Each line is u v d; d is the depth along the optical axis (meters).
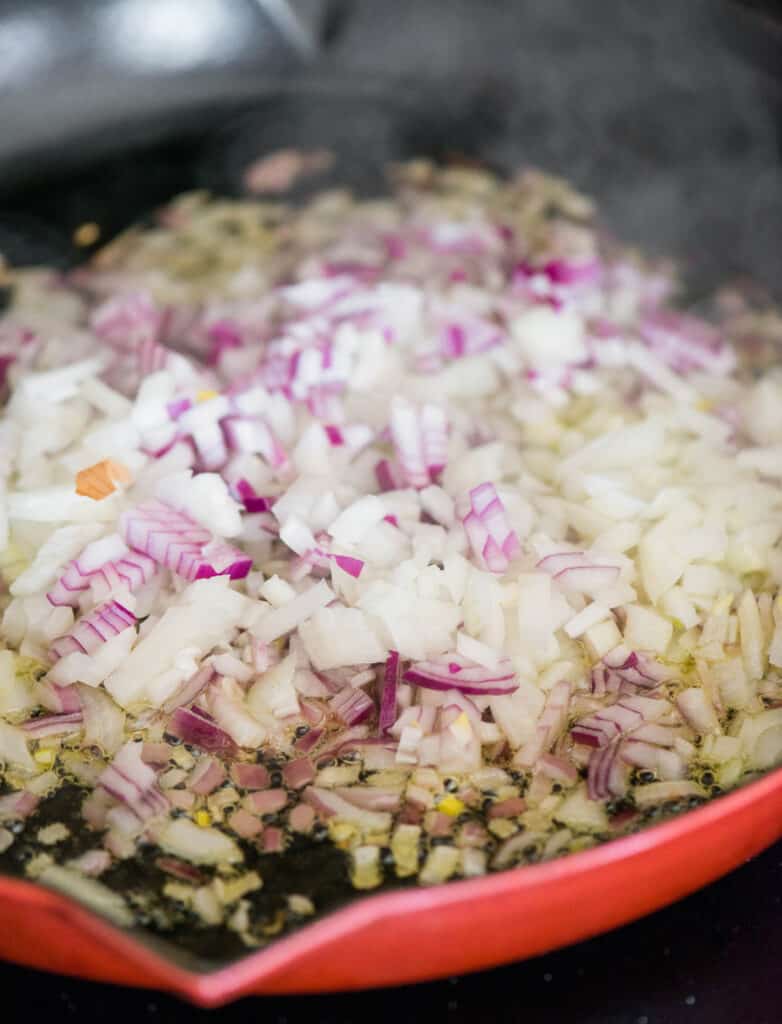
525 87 0.30
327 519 0.21
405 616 0.20
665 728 0.19
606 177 0.29
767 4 0.30
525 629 0.20
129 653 0.20
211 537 0.21
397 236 0.28
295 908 0.17
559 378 0.24
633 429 0.23
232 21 0.31
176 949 0.16
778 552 0.21
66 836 0.18
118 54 0.31
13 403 0.23
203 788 0.19
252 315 0.26
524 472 0.23
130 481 0.22
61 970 0.17
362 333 0.25
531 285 0.26
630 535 0.21
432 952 0.16
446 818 0.18
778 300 0.26
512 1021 0.17
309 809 0.18
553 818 0.18
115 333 0.25
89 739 0.19
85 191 0.29
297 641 0.20
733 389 0.24
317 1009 0.17
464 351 0.25
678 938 0.18
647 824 0.18
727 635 0.20
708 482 0.22
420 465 0.22
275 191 0.29
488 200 0.29
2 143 0.30
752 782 0.16
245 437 0.23
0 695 0.20
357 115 0.31
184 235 0.28
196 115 0.31
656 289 0.27
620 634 0.20
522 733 0.19
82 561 0.21
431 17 0.31
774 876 0.19
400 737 0.19
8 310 0.26
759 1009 0.17
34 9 0.30
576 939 0.17
